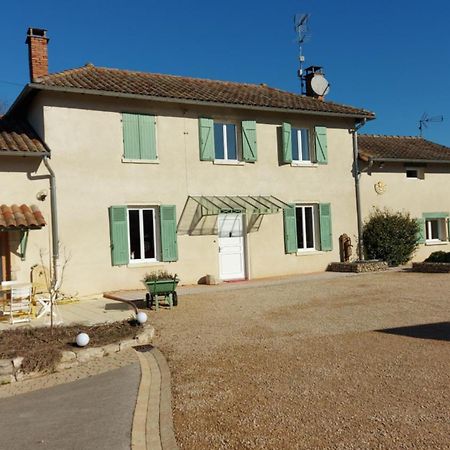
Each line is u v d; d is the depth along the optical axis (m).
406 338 8.23
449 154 21.69
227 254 16.69
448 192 21.64
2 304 11.05
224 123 16.86
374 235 19.08
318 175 18.41
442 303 11.22
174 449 4.62
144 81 16.39
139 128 15.07
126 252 14.73
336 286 14.42
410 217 20.53
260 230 17.22
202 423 5.18
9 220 12.27
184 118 15.88
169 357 7.84
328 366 6.87
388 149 20.89
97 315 11.05
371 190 19.73
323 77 21.61
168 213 15.42
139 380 6.86
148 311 11.42
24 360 7.55
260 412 5.37
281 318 10.24
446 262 17.02
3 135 13.83
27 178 13.46
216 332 9.25
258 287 14.74
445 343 7.81
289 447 4.54
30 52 15.34
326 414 5.22
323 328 9.21
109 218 14.54
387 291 13.13
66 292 13.77
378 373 6.47
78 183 14.10
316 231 18.55
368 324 9.41
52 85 13.51
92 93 13.97
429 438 4.57
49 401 6.35
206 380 6.56
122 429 5.22
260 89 19.86
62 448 4.86
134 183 14.95
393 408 5.29
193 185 15.91
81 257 14.06
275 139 17.53
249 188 16.91
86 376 7.34
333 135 18.88
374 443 4.53
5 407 6.26
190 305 12.04
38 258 13.47
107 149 14.59
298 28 22.19
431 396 5.59
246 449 4.55
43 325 9.98
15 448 4.93
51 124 13.79
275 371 6.77
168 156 15.53
